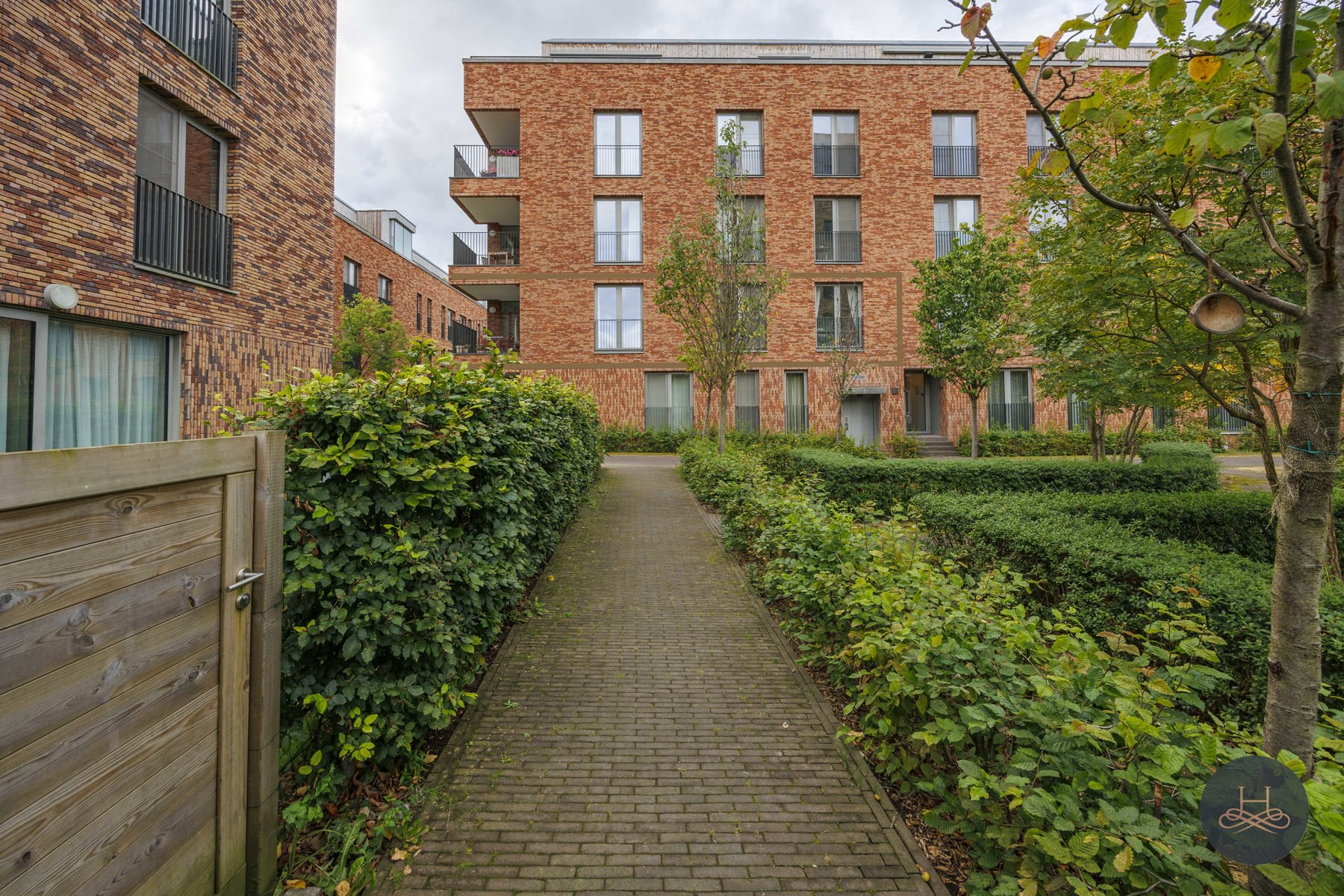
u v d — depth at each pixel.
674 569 6.64
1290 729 1.74
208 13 8.11
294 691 2.54
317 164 10.43
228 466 2.02
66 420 6.33
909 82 20.34
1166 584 3.52
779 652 4.50
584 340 20.08
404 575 2.71
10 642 1.35
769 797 2.86
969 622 2.63
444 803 2.78
